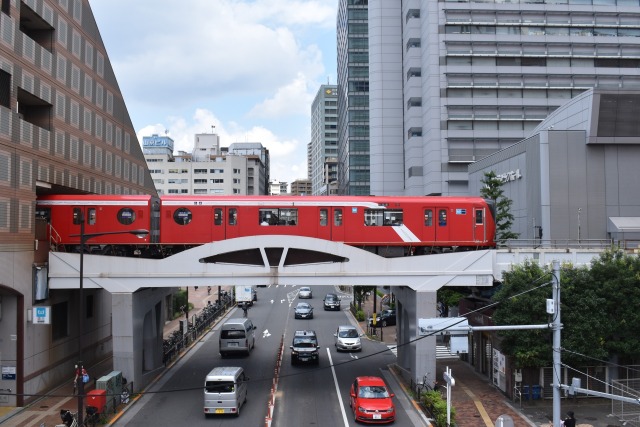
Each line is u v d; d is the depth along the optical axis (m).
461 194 70.44
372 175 84.75
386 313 48.72
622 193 41.28
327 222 29.94
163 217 29.66
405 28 81.50
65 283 26.72
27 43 26.28
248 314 55.84
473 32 70.88
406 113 80.94
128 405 24.50
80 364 20.23
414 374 26.83
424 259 27.09
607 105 40.47
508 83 70.31
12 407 24.53
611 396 15.70
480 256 27.20
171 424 22.17
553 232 40.81
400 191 83.38
